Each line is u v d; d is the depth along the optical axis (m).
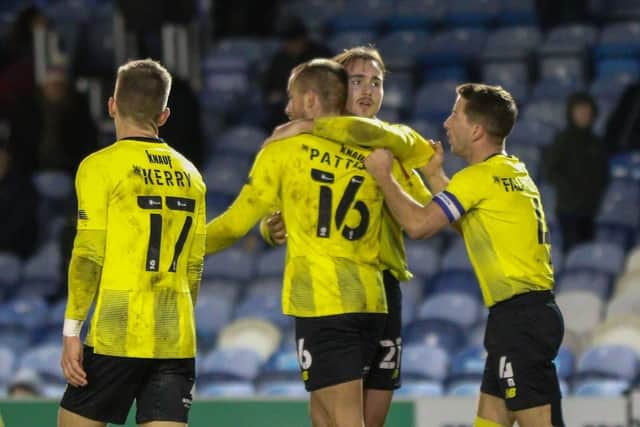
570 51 47.75
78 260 17.89
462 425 25.48
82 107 43.69
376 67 20.17
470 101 19.75
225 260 39.75
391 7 54.03
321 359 18.50
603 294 36.00
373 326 18.95
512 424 20.03
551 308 19.38
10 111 44.16
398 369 20.23
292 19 43.78
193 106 39.34
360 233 18.77
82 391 18.22
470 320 34.97
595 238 39.12
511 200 19.33
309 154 18.77
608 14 52.34
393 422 25.66
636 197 40.41
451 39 50.41
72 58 48.41
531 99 46.25
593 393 29.14
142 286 18.17
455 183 19.23
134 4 43.44
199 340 36.03
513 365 19.19
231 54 52.16
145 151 18.38
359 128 18.58
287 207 18.84
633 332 32.19
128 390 18.42
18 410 25.97
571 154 37.66
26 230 41.69
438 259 38.53
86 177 18.02
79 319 17.97
